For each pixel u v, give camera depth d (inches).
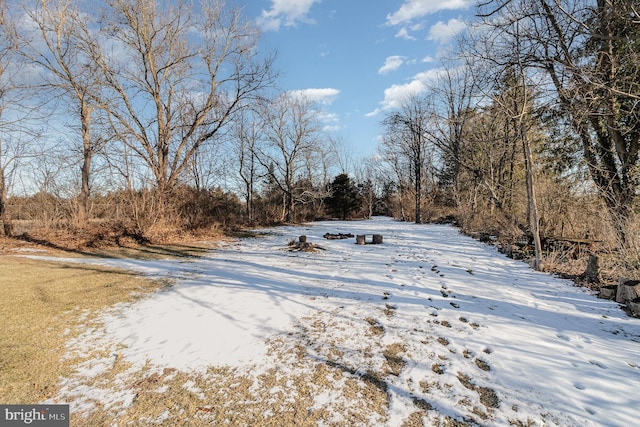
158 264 339.3
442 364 140.8
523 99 333.4
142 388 125.9
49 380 129.9
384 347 156.1
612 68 285.9
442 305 209.3
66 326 178.5
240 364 142.8
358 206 1517.0
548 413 110.0
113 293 235.0
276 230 762.2
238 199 1050.7
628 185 324.5
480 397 119.1
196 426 106.1
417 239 564.4
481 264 336.2
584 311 198.4
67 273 286.7
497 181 596.1
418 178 1069.8
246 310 203.5
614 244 290.2
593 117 346.9
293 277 284.2
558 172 435.5
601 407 111.8
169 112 608.1
